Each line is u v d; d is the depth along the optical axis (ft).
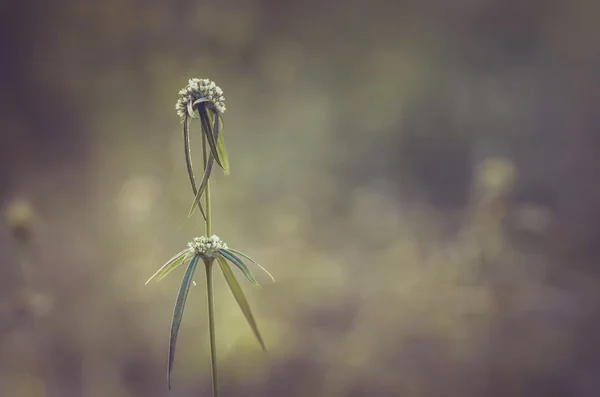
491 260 8.27
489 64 17.37
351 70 17.39
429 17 17.51
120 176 14.48
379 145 17.25
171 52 15.06
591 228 11.94
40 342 6.84
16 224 6.26
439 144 17.33
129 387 7.59
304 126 16.60
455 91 17.42
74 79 15.39
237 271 8.65
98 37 15.20
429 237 11.80
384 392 7.30
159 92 14.98
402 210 13.98
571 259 10.59
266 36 16.40
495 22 17.26
